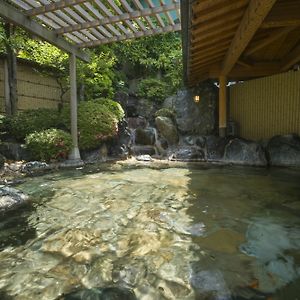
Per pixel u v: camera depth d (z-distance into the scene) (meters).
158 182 5.51
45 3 5.25
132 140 10.27
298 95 7.27
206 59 7.08
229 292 1.98
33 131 7.96
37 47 9.48
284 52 7.80
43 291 2.02
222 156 8.50
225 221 3.37
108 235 2.99
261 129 8.48
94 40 7.28
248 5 4.05
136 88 14.47
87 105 8.91
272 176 6.10
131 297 1.95
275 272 2.24
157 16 5.96
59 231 3.10
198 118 9.83
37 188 4.97
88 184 5.32
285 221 3.35
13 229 3.15
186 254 2.55
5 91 9.16
